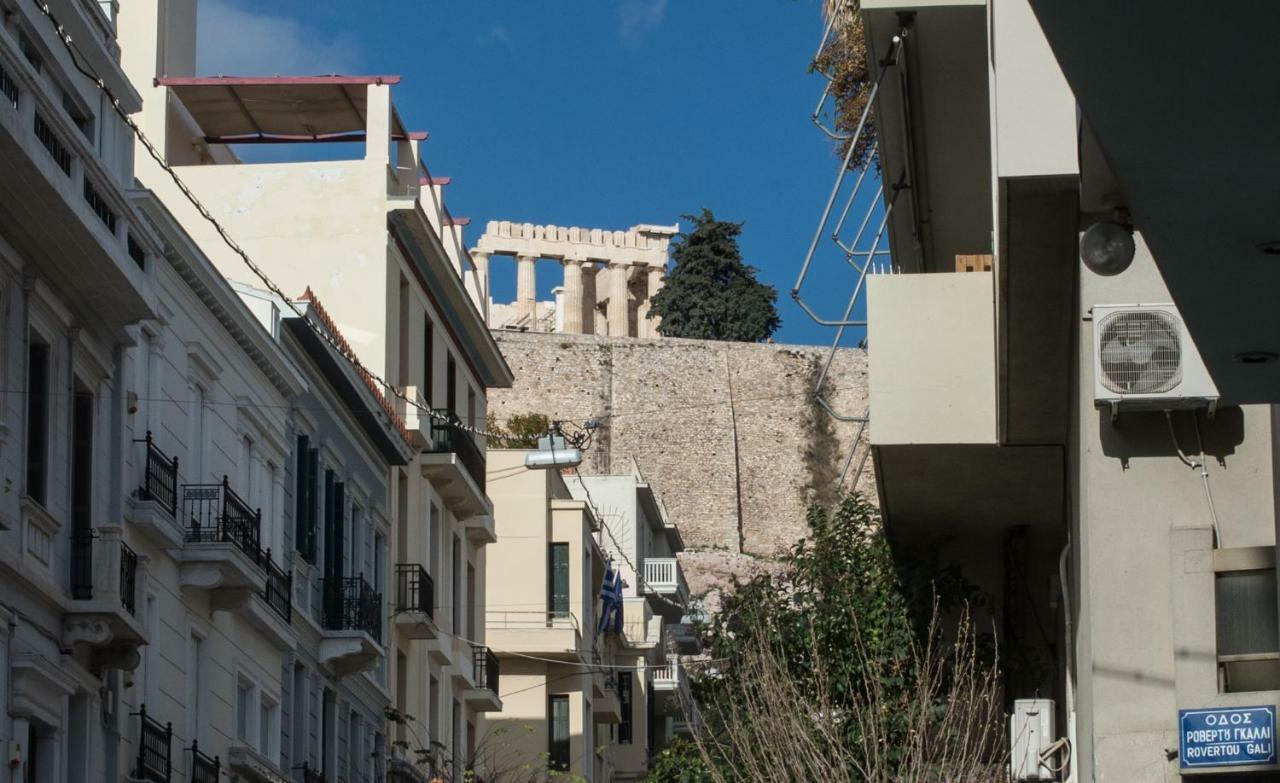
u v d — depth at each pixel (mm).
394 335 43031
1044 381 17781
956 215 23547
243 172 43000
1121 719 14773
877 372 19203
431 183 50688
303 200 42562
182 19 44219
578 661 55750
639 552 77312
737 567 124438
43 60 25906
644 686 66812
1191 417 15188
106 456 26766
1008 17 15086
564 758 55531
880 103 21469
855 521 25844
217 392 31500
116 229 26062
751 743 25359
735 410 131375
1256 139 7926
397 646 42531
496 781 47500
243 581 30547
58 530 25094
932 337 19188
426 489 45094
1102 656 14922
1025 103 14906
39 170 23062
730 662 26812
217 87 43000
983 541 23328
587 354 130000
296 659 35250
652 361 130875
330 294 42469
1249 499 15039
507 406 127562
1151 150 8039
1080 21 7188
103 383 26875
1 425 23359
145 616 26406
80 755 25359
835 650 24188
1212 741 14391
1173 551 14906
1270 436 15047
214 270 30859
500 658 55531
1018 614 23000
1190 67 7434
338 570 37500
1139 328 14953
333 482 37844
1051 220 15305
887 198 23562
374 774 40219
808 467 131375
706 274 141250
